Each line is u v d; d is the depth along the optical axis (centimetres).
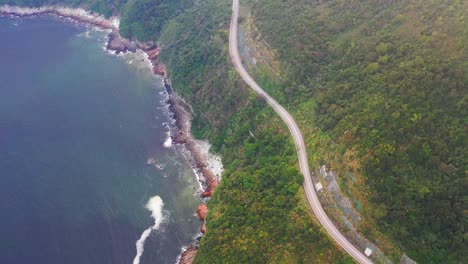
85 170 14038
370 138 9275
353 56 12006
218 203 11694
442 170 8319
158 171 14075
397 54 10838
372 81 10750
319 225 9300
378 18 12562
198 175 13888
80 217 12531
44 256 11456
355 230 8906
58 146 14912
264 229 9556
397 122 9156
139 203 13038
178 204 13025
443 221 7950
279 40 13812
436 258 7819
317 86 12444
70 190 13350
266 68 13912
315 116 11675
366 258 8606
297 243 8969
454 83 9000
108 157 14550
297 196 10006
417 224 8094
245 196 10900
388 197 8525
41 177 13738
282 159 11438
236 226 10119
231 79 14525
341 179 9462
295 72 12975
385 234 8431
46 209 12712
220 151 14050
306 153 11219
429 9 11381
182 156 14600
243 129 13338
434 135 8719
